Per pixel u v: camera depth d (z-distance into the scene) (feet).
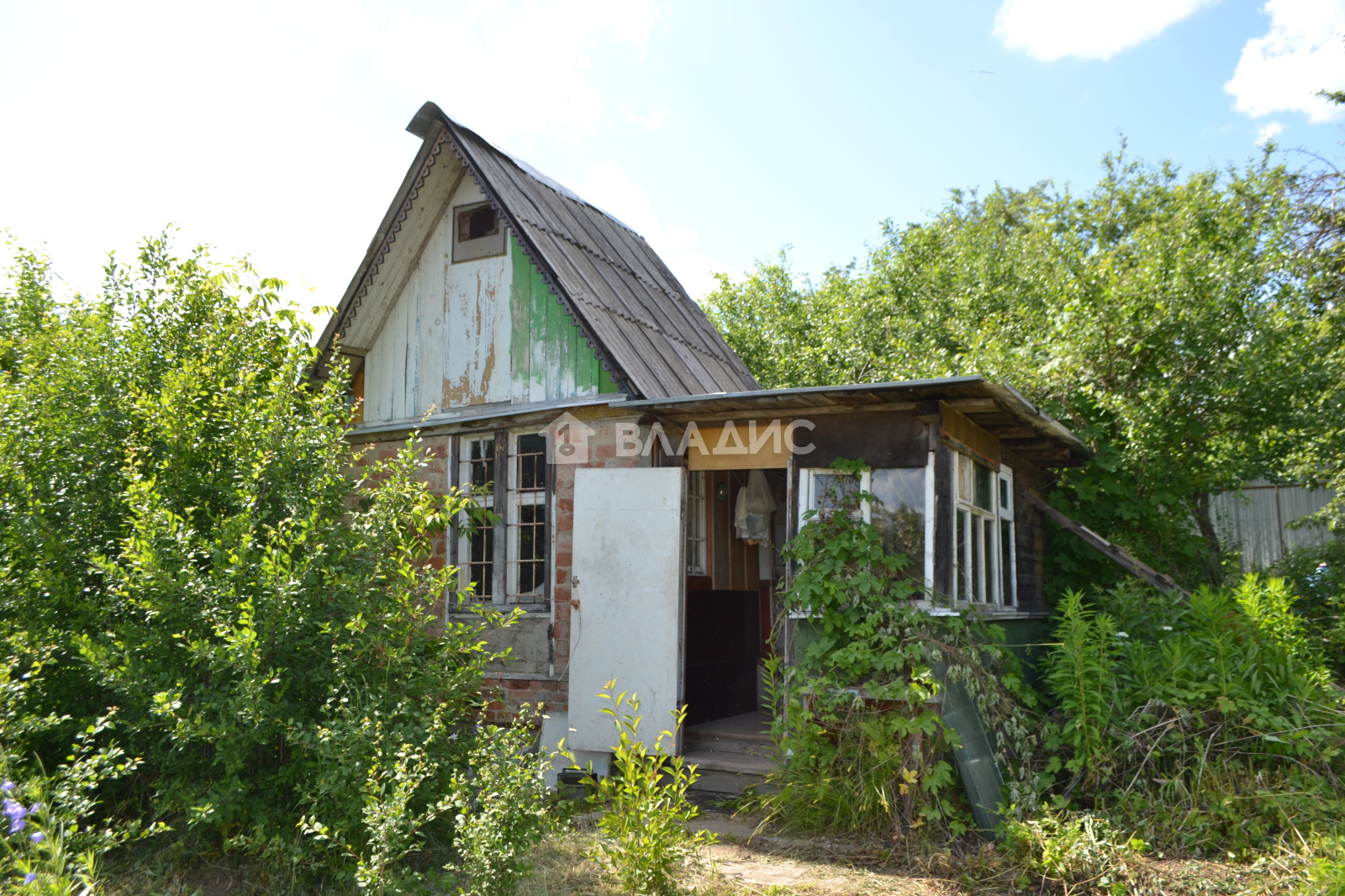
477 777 16.11
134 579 16.48
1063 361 32.19
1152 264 32.01
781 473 35.12
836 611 20.86
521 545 28.12
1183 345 30.99
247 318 21.86
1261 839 16.80
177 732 15.11
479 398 29.89
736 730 25.70
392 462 20.67
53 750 17.52
